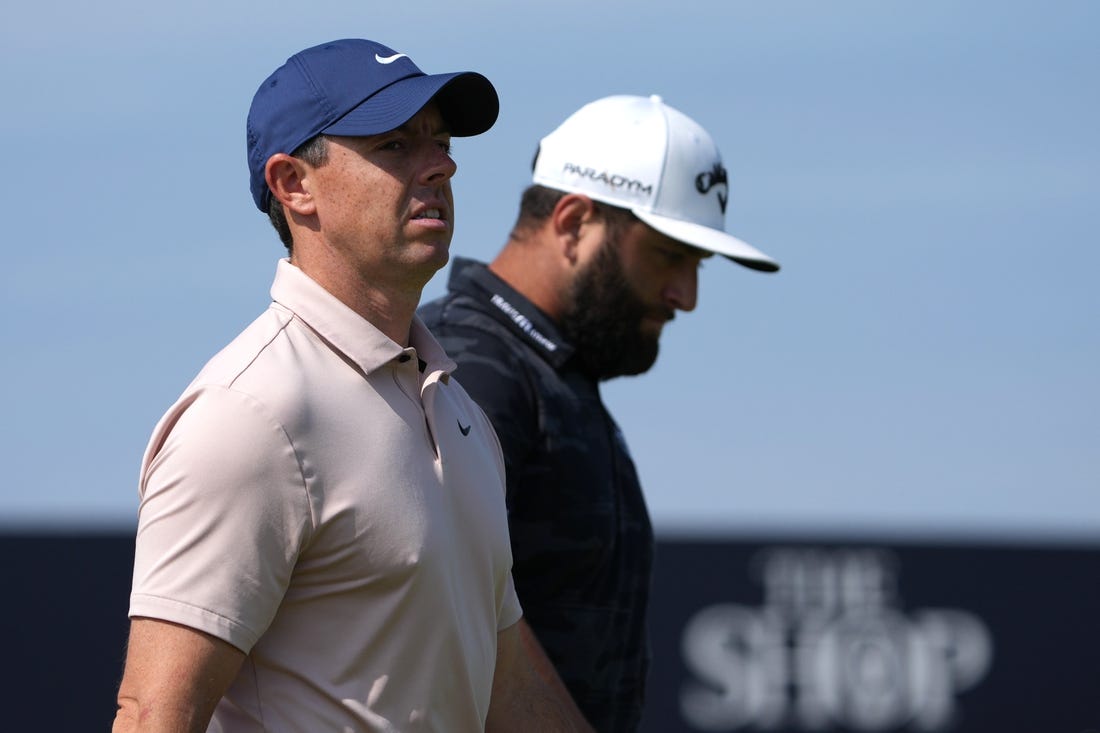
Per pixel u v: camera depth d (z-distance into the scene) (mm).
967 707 34812
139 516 8516
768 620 34938
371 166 9023
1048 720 34719
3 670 32688
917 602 34938
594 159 13375
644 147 13477
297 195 9180
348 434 8633
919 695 34844
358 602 8594
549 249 13281
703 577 35031
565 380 12766
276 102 9219
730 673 34844
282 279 9062
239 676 8539
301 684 8531
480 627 9320
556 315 13188
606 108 13688
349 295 9133
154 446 8617
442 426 9289
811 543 35125
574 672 12234
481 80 9453
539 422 12359
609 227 13297
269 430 8352
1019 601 34812
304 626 8562
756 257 13688
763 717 34781
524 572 12172
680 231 13328
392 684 8672
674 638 35031
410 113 8898
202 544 8219
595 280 13172
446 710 9031
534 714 10570
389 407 8914
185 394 8547
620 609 12594
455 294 13047
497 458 10141
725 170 14203
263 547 8289
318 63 9227
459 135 9820
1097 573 34688
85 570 32906
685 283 13648
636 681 13008
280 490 8336
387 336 9219
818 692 34812
